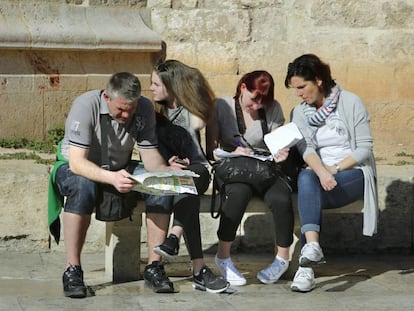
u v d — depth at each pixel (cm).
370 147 1040
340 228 1193
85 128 965
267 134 1024
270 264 1071
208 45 1396
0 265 1084
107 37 1351
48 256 1132
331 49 1402
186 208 983
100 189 976
